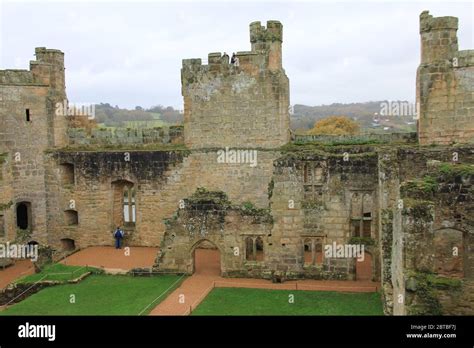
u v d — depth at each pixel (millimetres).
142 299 30328
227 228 34688
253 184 40469
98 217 43562
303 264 34562
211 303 29656
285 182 34312
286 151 39438
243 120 40281
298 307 28828
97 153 43062
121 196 44500
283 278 34156
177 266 35406
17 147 41781
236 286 32969
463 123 35719
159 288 32438
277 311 28203
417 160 33844
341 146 38062
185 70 41000
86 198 43562
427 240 20062
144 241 43031
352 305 29062
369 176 33531
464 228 23688
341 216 34031
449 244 29312
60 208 44031
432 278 19609
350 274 34062
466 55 35250
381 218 30531
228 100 40406
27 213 43469
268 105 39688
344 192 33938
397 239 22859
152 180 42312
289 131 41188
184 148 41750
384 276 28078
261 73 39562
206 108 40906
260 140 40125
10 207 40344
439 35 35781
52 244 44375
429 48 36219
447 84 35875
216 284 33344
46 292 32062
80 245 43938
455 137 36031
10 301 32812
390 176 29875
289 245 34469
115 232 42750
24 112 42094
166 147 42781
